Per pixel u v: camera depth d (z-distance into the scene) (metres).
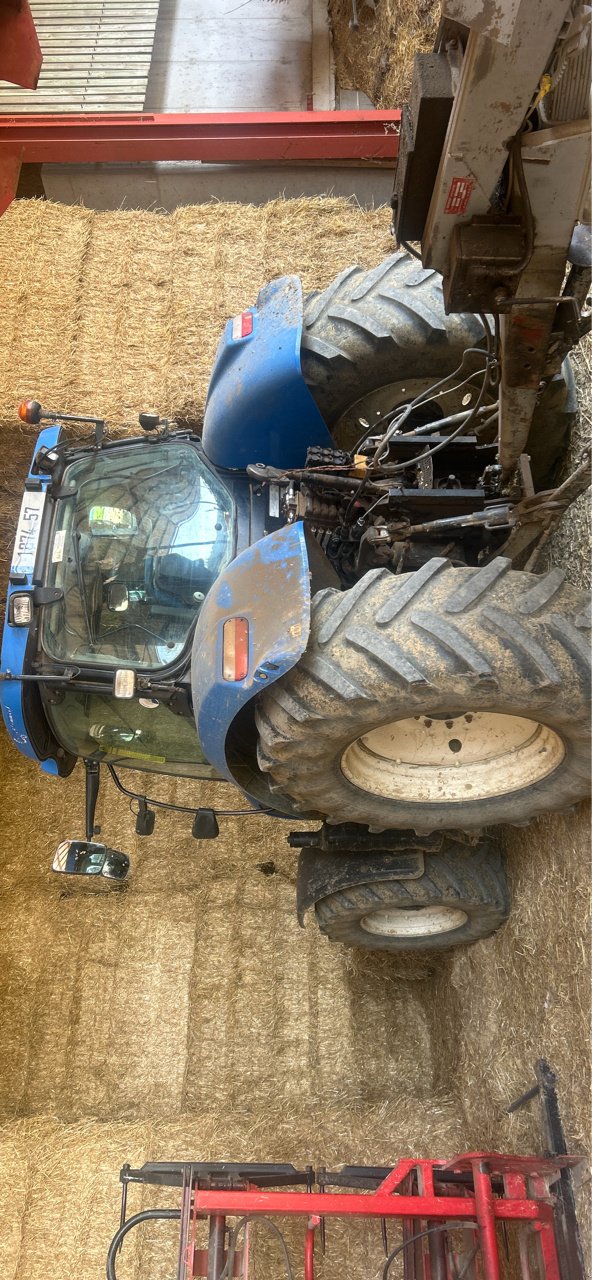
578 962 2.91
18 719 3.36
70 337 5.11
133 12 6.56
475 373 3.21
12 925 5.12
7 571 5.39
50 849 5.29
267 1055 4.65
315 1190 3.83
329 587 2.95
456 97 1.91
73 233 5.50
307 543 2.95
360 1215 2.92
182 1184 3.24
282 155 6.03
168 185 6.32
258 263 5.34
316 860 3.53
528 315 2.31
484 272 2.17
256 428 3.38
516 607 2.44
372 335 3.19
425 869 3.44
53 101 6.02
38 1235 3.84
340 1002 4.76
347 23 6.78
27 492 3.55
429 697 2.44
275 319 3.27
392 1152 3.88
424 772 2.96
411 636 2.44
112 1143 4.06
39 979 4.98
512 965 3.51
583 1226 2.80
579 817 2.93
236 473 3.56
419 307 3.16
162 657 3.28
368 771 2.94
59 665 3.30
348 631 2.50
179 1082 4.63
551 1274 2.83
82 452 3.72
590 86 1.88
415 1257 3.29
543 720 2.52
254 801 3.62
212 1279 3.01
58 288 5.28
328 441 3.44
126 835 5.27
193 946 4.97
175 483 3.56
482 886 3.46
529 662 2.37
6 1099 4.66
